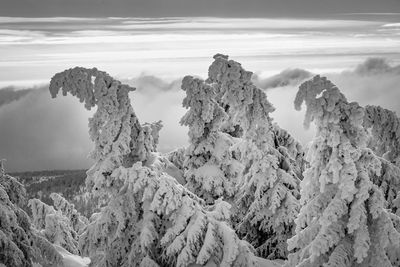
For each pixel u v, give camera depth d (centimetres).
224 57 2409
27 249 2075
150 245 2041
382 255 1670
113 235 2128
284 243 2430
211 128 2439
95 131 2103
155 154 2241
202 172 2453
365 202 1695
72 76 2088
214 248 1966
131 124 2141
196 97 2370
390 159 2256
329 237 1683
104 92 2070
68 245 3238
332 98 1681
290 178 2417
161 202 2003
